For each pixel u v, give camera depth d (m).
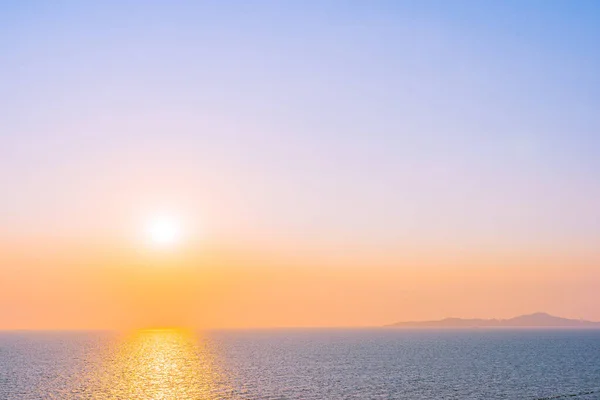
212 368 181.50
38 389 131.75
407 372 165.75
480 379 148.50
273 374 161.38
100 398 118.88
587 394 122.88
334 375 158.12
